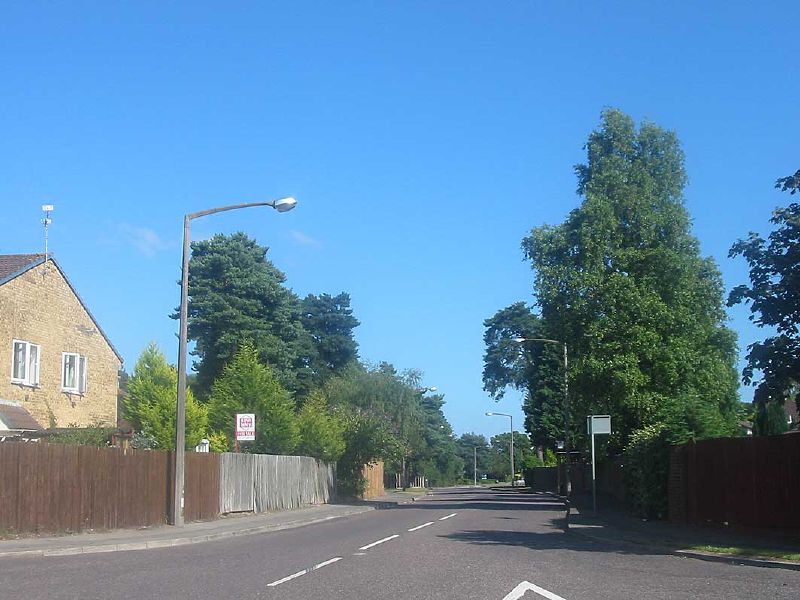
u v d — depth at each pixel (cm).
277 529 2731
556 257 3969
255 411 3888
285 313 6012
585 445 4219
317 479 4306
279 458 3709
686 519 2502
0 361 3209
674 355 3556
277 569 1503
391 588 1248
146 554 1836
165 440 3441
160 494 2561
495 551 1844
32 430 3036
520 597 1157
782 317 1812
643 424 3581
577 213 3888
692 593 1205
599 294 3703
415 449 7744
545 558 1697
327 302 7612
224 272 5728
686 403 2664
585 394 3831
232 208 2534
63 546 1861
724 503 2261
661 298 3694
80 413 3703
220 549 1958
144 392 3672
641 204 3841
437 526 2723
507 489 8950
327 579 1355
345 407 5450
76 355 3697
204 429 3709
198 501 2844
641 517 2844
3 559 1722
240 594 1184
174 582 1321
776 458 2042
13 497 2002
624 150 4038
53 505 2111
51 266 3559
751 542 1900
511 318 8044
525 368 7550
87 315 3803
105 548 1925
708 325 3847
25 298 3372
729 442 2238
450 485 13712
